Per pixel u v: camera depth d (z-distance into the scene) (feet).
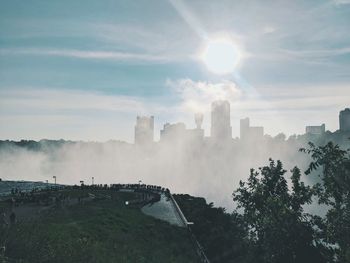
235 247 126.21
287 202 84.02
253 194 102.22
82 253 87.30
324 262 72.33
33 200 218.38
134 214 185.06
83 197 263.49
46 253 77.00
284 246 76.38
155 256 120.88
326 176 63.05
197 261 125.39
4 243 71.20
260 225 88.38
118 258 102.06
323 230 74.38
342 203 64.03
